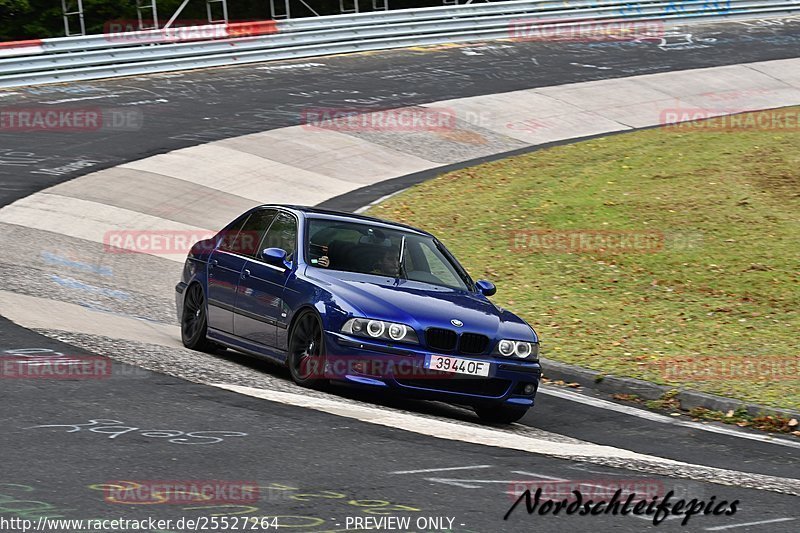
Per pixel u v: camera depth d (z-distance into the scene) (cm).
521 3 6925
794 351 2238
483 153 4478
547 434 1609
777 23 7619
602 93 5528
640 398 1950
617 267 2966
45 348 1689
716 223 3369
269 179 3856
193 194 3591
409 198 3728
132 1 7788
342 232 1814
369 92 5306
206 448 1207
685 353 2205
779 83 5953
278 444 1251
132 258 2877
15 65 5041
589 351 2211
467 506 1070
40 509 961
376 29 6394
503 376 1598
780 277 2856
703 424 1773
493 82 5628
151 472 1099
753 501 1195
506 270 2945
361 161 4209
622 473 1292
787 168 4022
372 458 1226
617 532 1033
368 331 1557
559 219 3462
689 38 7000
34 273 2466
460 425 1522
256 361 1917
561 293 2731
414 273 1778
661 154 4300
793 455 1553
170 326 2233
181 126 4438
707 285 2802
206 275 1945
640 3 7288
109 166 3769
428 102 5159
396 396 1723
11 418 1265
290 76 5612
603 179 3938
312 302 1638
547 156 4353
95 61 5338
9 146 3966
